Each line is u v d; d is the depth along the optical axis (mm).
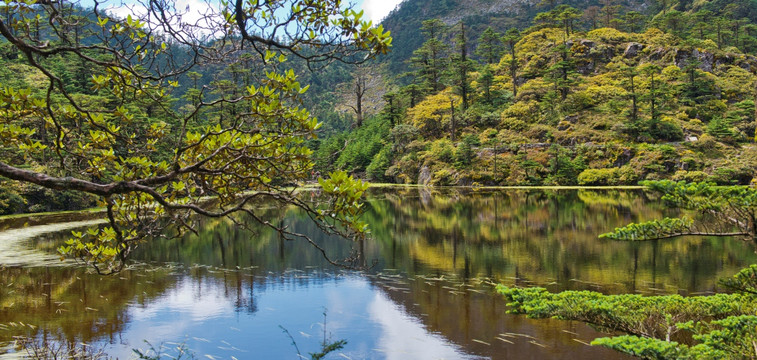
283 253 16422
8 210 28312
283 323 9148
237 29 3803
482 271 13227
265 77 3965
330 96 159250
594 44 77875
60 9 3412
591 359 7406
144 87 4266
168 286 11852
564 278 12117
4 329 8617
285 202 3623
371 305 10289
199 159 4188
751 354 4449
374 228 22172
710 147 49969
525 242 17391
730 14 103812
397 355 7602
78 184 3086
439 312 9797
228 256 15930
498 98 69250
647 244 16141
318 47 3705
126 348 7789
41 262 14234
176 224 4328
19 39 3061
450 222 23547
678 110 60062
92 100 33875
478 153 55531
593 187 46312
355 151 67812
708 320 7504
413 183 58594
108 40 3566
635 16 94375
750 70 70312
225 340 8211
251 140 4074
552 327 8828
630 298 6070
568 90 65875
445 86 82312
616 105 59188
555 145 51781
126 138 4281
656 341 4496
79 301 10430
